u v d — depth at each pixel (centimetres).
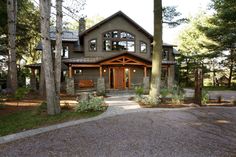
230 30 2648
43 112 1139
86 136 752
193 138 707
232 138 705
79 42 2666
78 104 1213
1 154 611
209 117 1029
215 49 3012
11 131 841
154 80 1495
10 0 1706
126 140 696
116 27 2586
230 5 2538
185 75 3869
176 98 1472
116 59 2298
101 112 1164
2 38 2556
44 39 1090
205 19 3681
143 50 2652
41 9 1079
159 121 950
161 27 1495
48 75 1100
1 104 1286
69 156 582
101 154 588
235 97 1834
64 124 931
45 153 607
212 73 3891
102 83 2072
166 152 589
